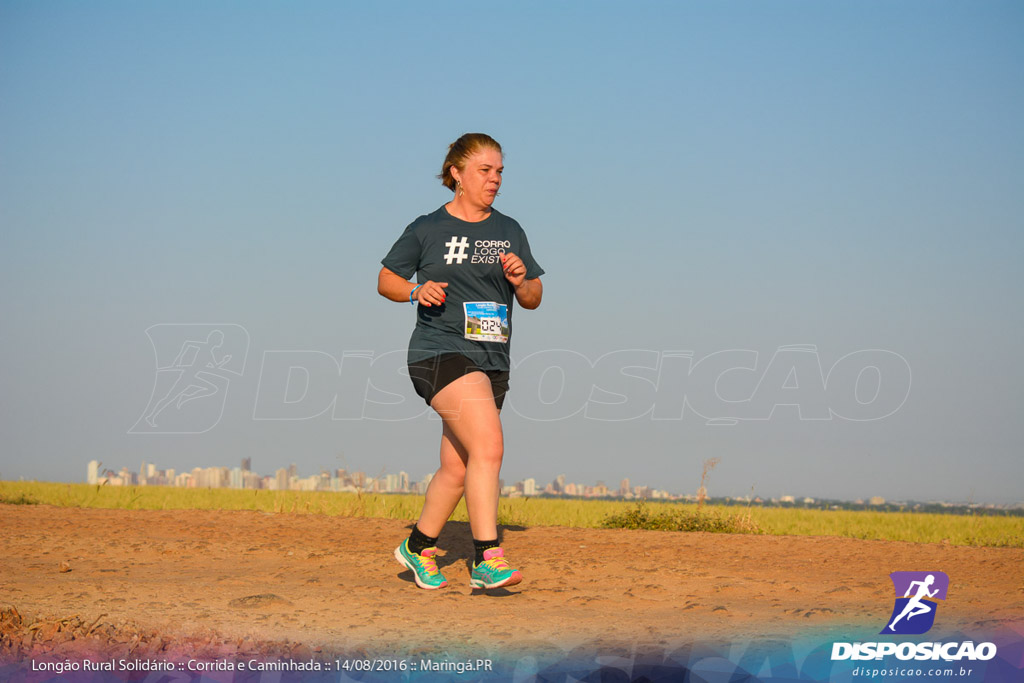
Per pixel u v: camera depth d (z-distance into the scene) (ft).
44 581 18.94
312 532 30.27
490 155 19.04
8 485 51.96
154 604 16.01
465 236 18.90
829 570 23.63
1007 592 19.77
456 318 18.66
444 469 19.34
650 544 28.91
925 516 45.73
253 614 15.42
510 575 18.06
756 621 15.70
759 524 40.91
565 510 43.47
